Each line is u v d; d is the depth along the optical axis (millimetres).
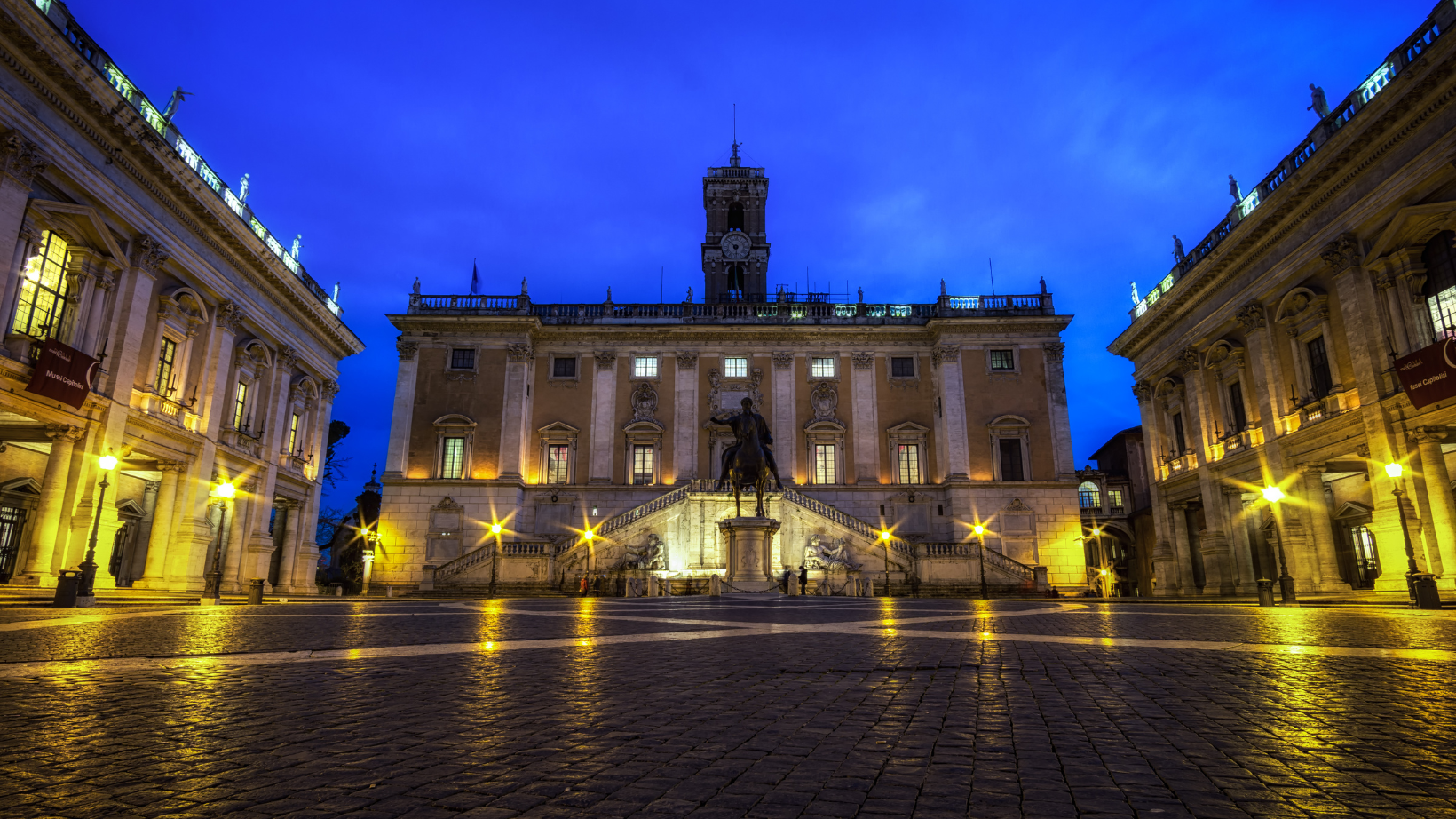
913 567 37375
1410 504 21016
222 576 28781
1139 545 52688
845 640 8945
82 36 20703
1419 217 20422
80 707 4359
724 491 38969
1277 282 26344
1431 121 19969
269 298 31000
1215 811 2562
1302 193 24219
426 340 45531
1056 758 3303
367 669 6219
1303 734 3760
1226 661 6781
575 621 12797
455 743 3555
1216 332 30438
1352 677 5719
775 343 47031
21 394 19031
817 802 2664
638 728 3926
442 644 8406
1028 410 44938
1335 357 24000
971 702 4707
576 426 45531
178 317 25188
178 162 23641
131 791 2732
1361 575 27641
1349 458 23812
